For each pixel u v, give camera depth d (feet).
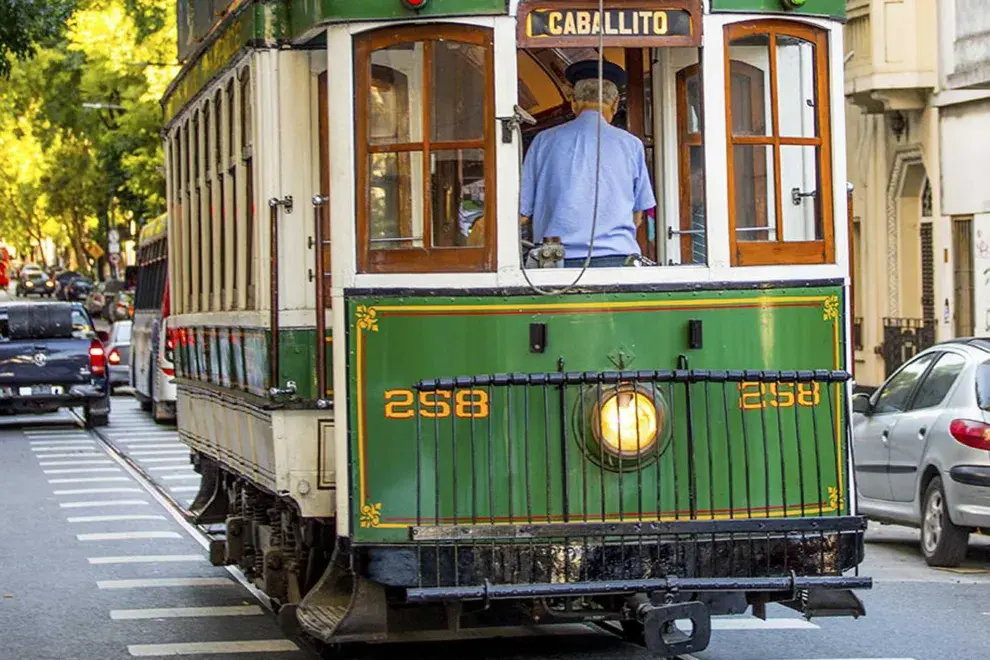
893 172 110.11
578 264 32.32
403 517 31.40
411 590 29.71
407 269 31.78
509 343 31.40
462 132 31.76
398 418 31.50
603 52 34.47
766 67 32.50
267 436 35.22
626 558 30.63
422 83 31.81
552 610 31.86
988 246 97.81
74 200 262.88
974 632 40.47
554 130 32.89
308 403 33.83
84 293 303.07
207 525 50.70
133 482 78.23
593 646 38.70
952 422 51.01
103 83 169.37
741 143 32.19
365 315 31.63
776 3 32.27
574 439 31.12
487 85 31.60
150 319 120.98
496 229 31.53
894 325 110.11
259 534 42.86
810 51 32.86
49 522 63.82
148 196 175.94
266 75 34.81
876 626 41.32
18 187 280.51
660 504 31.24
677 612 29.96
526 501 31.07
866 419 57.00
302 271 34.83
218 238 42.32
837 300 32.86
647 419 31.04
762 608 32.68
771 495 31.91
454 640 39.70
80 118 196.85
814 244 32.83
